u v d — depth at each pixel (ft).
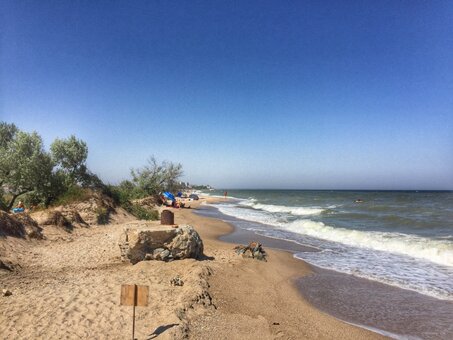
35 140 63.82
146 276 29.91
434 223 70.38
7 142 67.92
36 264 33.60
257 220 91.56
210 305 24.34
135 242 33.65
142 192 127.34
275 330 22.06
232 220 93.04
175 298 24.36
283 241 58.18
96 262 35.42
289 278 35.17
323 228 67.67
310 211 111.14
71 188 66.23
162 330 19.40
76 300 23.38
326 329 23.07
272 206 138.82
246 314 24.13
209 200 210.18
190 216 96.58
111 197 74.23
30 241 40.52
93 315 21.03
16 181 60.70
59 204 61.62
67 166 70.44
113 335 18.62
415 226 68.80
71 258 36.52
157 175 136.36
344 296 30.01
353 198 206.39
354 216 90.68
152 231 34.04
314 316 25.29
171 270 31.81
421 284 33.14
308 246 53.52
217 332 20.40
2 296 23.77
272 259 42.63
